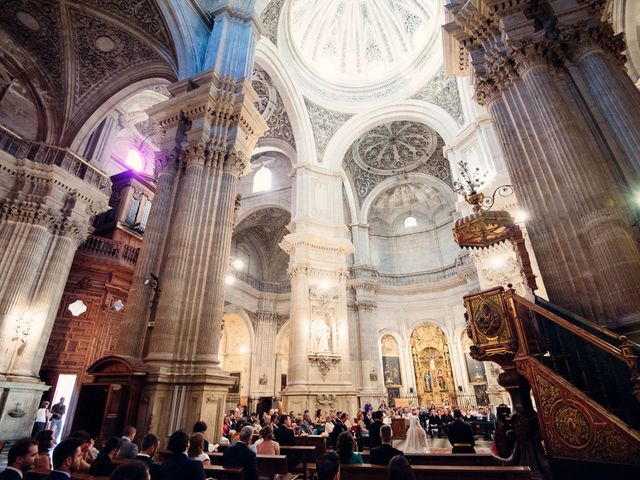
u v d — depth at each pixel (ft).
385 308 75.00
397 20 69.77
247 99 32.14
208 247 26.89
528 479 11.47
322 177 61.21
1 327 33.27
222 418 24.02
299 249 53.31
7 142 38.47
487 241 27.09
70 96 42.50
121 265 48.62
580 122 19.24
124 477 6.09
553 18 21.91
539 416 13.23
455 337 69.21
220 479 13.03
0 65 39.83
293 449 21.07
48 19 37.93
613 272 15.62
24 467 9.92
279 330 81.10
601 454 11.26
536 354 14.69
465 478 12.12
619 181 17.78
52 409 37.14
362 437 34.04
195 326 24.75
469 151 48.39
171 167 29.71
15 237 36.42
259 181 79.30
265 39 52.95
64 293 44.04
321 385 46.42
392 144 75.46
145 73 41.22
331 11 71.41
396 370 70.90
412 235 82.94
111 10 36.37
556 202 18.35
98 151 46.16
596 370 13.41
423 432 27.91
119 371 22.24
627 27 31.37
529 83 20.88
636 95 19.03
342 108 66.64
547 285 17.92
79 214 41.63
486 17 23.91
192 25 35.88
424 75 61.52
